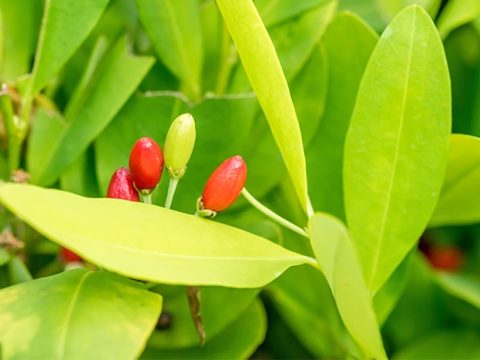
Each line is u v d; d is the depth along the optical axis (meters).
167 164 0.21
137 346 0.18
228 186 0.20
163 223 0.20
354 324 0.20
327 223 0.18
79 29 0.23
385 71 0.21
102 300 0.19
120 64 0.23
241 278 0.20
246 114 0.23
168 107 0.23
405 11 0.21
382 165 0.22
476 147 0.22
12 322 0.18
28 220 0.18
